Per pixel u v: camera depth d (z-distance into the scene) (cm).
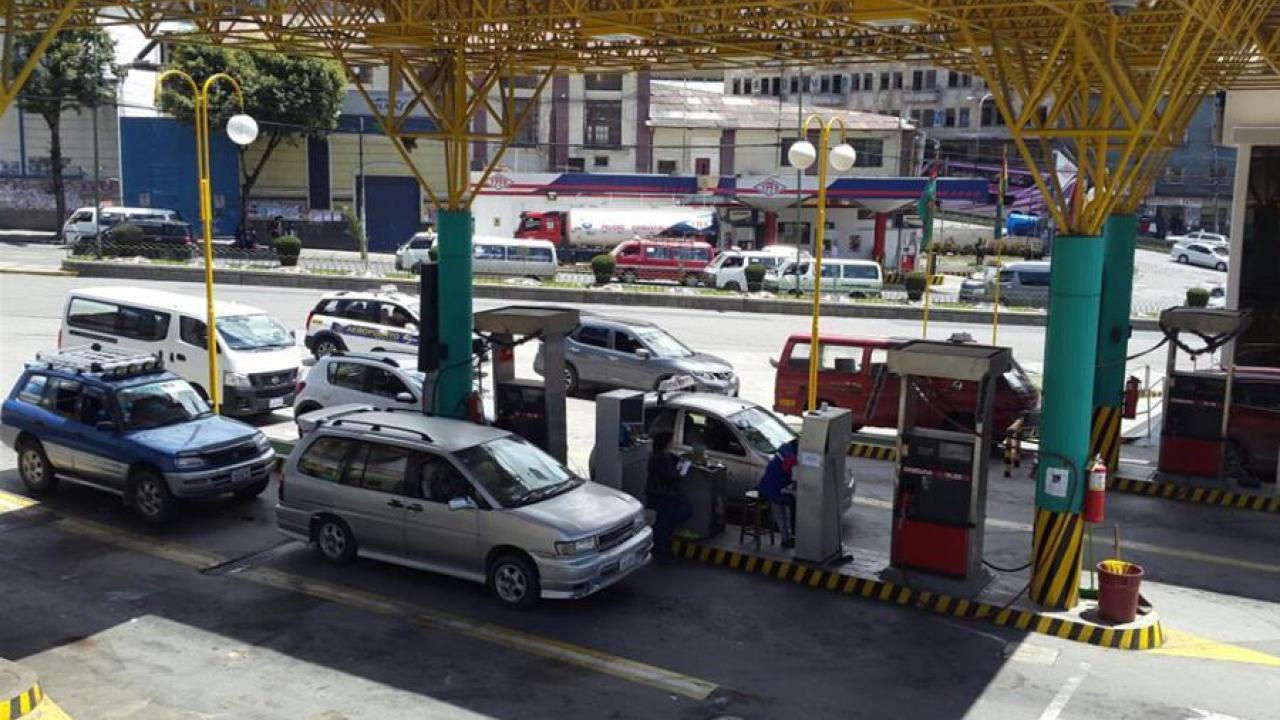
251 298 3759
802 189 5503
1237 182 2223
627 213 5325
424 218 5931
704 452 1483
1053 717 953
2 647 1045
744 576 1292
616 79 6025
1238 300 2242
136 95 5822
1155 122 1186
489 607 1171
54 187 5484
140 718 913
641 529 1243
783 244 5756
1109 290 1739
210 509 1500
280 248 4497
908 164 6391
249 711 930
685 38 1422
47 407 1516
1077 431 1145
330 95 5353
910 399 1220
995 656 1080
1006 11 1247
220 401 1975
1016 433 1812
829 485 1297
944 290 4869
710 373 2291
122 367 1517
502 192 5591
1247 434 1709
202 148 1775
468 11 1355
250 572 1262
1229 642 1134
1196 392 1705
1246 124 2186
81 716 914
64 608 1145
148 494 1412
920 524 1229
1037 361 3042
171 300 2106
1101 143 1103
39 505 1491
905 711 960
